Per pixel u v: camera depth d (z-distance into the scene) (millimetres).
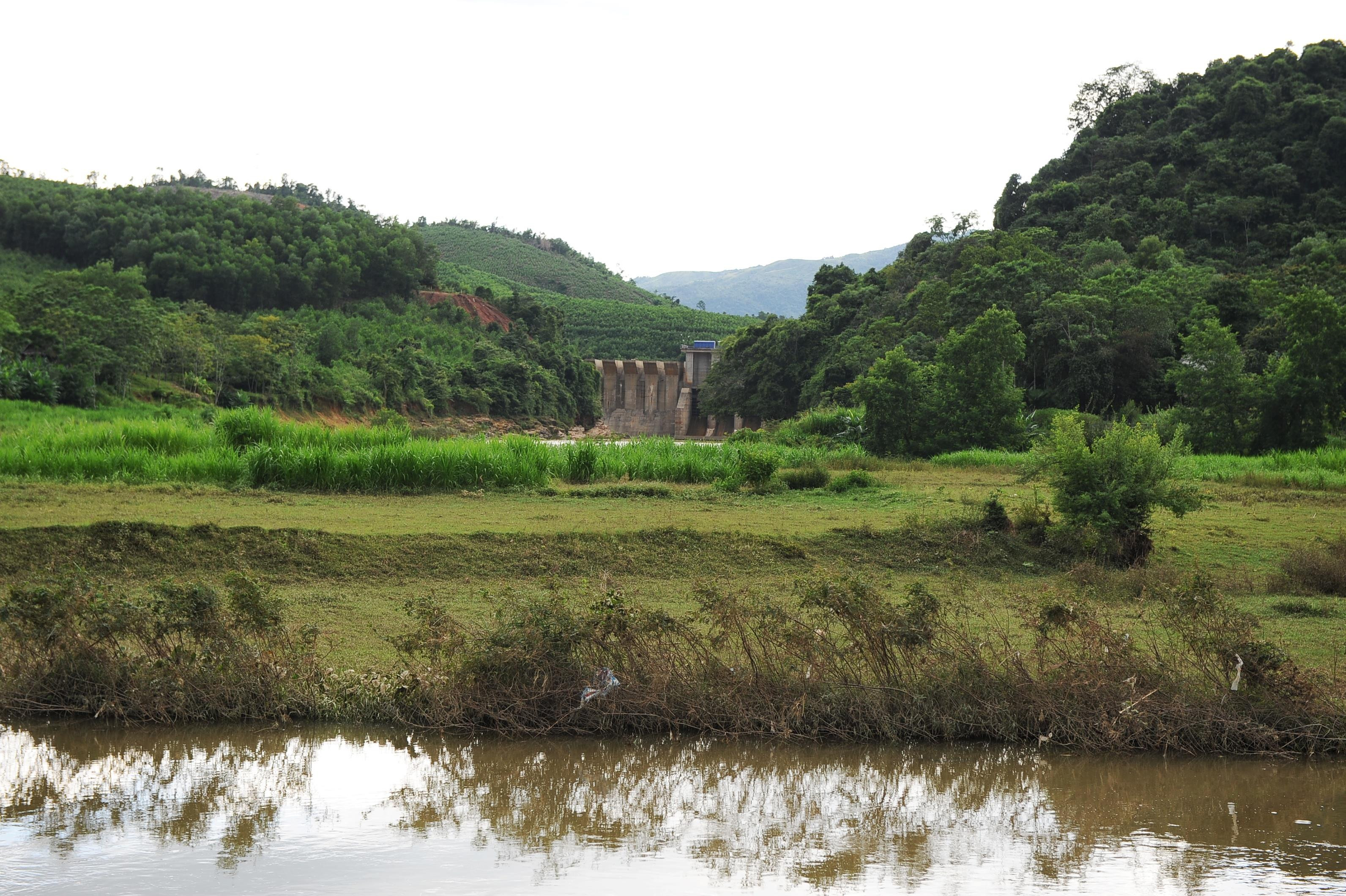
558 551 15148
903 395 36719
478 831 6977
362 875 6156
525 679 9180
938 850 6730
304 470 21250
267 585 11609
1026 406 51562
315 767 8242
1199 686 9117
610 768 8312
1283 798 7754
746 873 6309
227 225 104625
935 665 9367
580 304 161375
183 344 60125
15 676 9398
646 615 9477
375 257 111500
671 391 112688
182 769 8133
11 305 54094
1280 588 14484
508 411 92438
